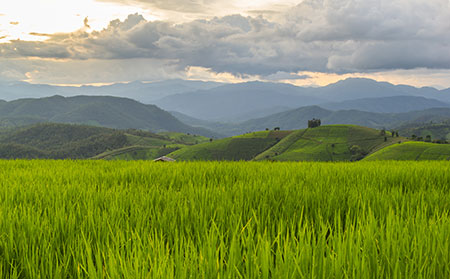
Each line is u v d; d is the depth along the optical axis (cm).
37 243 365
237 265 271
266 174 966
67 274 309
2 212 457
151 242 311
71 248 333
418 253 273
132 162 1641
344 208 536
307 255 260
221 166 1198
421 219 398
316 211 489
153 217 457
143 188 709
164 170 1093
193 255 265
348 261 260
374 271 255
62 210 470
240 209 495
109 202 571
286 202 563
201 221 425
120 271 264
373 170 1065
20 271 296
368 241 294
